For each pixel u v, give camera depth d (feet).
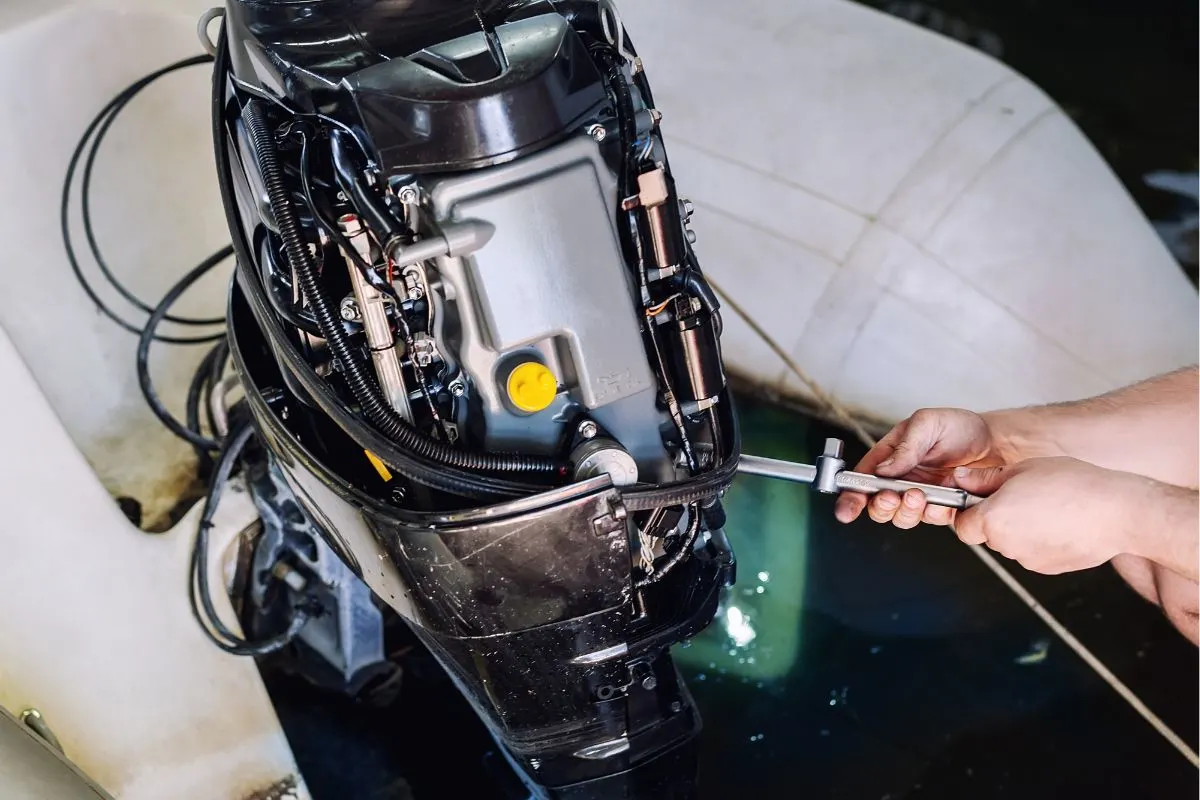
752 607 4.60
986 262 4.86
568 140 2.33
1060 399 4.81
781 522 4.86
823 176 5.07
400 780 3.91
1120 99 6.02
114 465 4.52
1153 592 4.09
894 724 4.25
